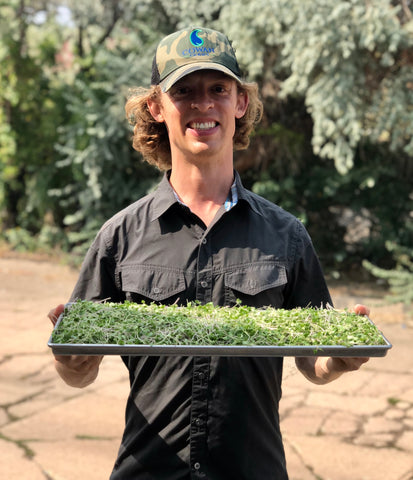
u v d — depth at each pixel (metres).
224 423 1.55
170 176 1.76
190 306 1.56
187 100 1.57
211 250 1.64
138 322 1.49
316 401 4.29
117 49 8.36
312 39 6.08
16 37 9.30
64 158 9.26
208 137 1.58
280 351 1.40
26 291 7.35
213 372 1.55
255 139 7.77
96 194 7.83
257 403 1.59
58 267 8.54
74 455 3.56
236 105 1.79
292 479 3.30
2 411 4.14
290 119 7.94
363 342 1.45
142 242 1.67
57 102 9.28
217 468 1.56
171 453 1.56
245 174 8.30
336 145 6.83
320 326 1.52
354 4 6.10
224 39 1.62
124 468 1.61
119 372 4.88
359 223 8.23
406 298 6.13
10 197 9.85
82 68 9.35
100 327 1.47
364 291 7.24
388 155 7.54
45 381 4.67
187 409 1.55
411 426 3.93
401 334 5.74
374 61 6.46
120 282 1.69
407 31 6.13
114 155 8.04
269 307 1.60
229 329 1.46
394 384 4.59
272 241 1.66
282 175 7.87
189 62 1.57
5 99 9.23
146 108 1.87
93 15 9.11
